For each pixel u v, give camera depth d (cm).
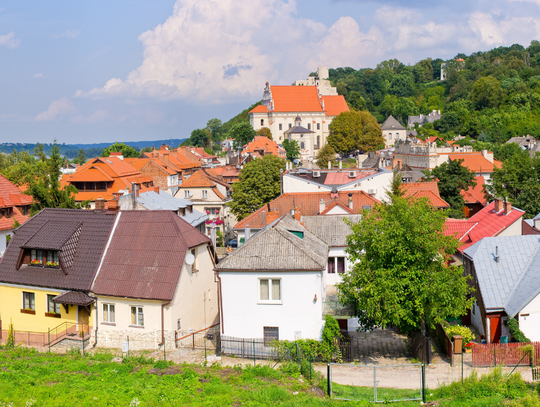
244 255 3584
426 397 2797
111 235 4047
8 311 4084
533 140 18962
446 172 9119
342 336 3638
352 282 3462
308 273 3491
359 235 3550
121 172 9919
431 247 3312
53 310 3972
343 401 2730
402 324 3453
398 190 7238
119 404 2570
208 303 4328
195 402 2661
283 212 6375
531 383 2905
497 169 8638
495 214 5306
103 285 3791
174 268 3766
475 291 3956
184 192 9706
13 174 8475
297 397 2773
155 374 3131
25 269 4059
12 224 5941
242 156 16050
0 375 3016
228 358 3506
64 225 4150
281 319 3528
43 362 3397
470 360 3388
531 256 3953
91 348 3766
